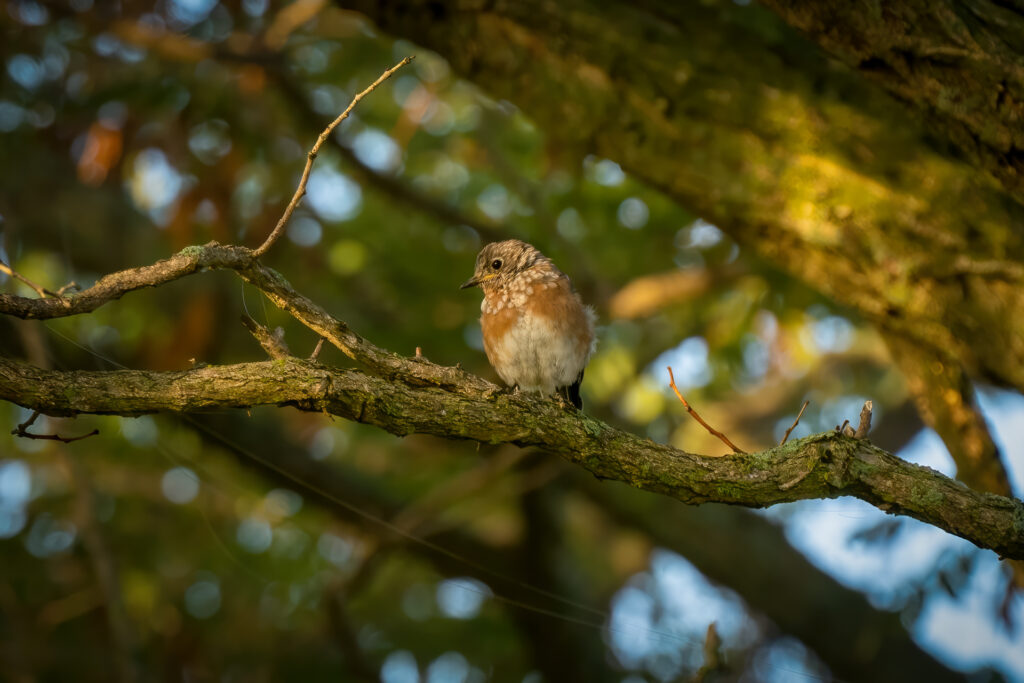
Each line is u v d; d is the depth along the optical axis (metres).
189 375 5.08
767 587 13.64
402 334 13.70
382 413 5.26
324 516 13.59
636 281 13.50
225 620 14.16
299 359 5.18
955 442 7.26
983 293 6.70
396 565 15.16
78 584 13.48
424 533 12.60
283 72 12.91
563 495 15.30
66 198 13.47
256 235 13.52
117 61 12.72
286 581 14.20
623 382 14.30
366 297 14.20
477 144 14.30
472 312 14.04
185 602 14.17
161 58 12.69
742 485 5.50
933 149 6.88
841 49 6.09
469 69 8.05
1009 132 5.71
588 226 14.19
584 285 13.45
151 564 13.98
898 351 7.42
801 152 7.14
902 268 6.90
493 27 7.81
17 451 13.71
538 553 13.26
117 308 13.08
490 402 5.48
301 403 5.15
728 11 7.63
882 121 7.00
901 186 6.89
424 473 14.27
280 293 5.29
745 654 13.78
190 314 12.49
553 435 5.53
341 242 14.47
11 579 13.36
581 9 7.61
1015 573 7.84
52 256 13.41
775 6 6.15
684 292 13.17
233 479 13.10
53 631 13.02
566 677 13.23
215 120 13.27
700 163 7.39
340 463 13.95
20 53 12.47
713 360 14.34
